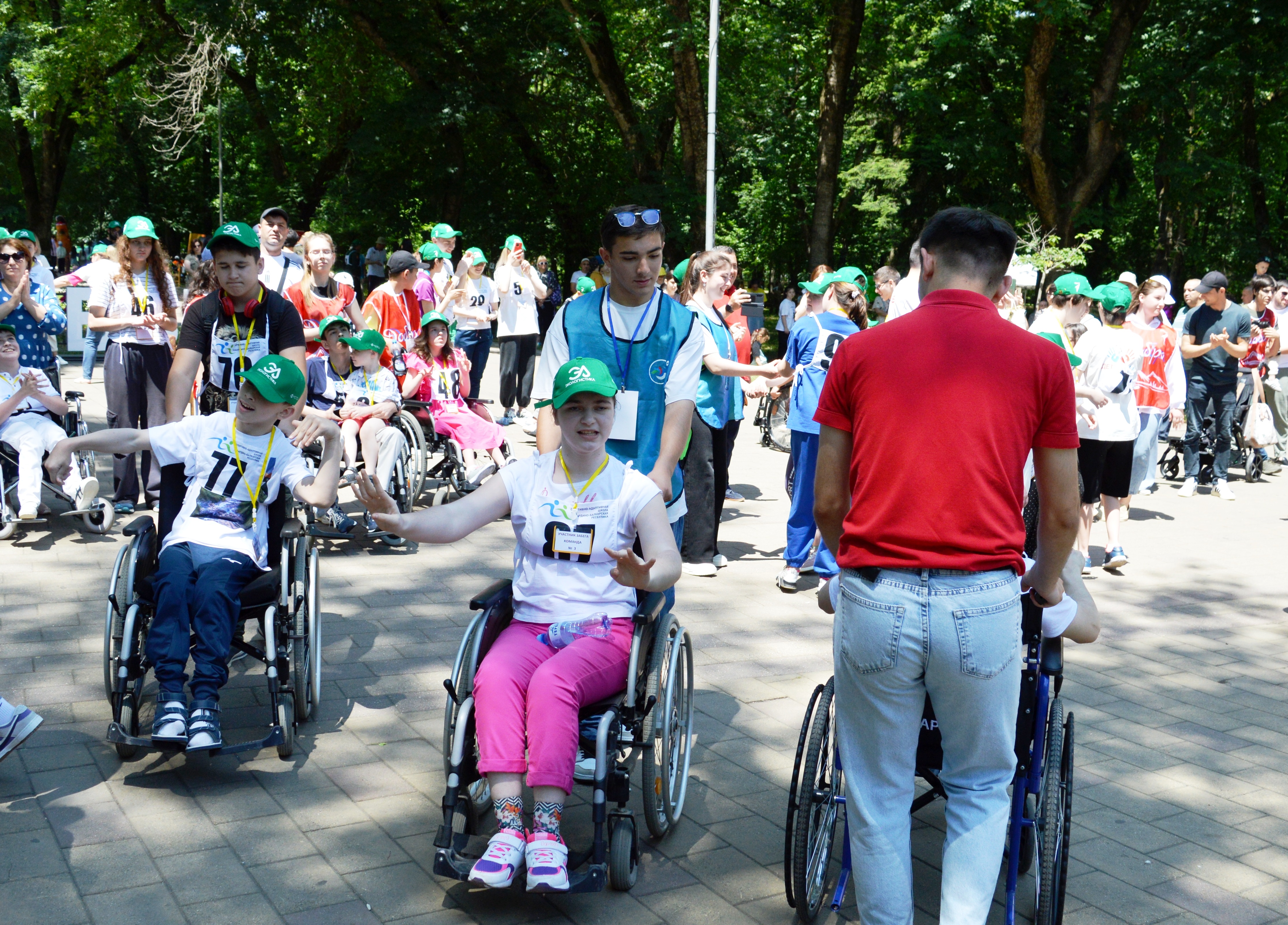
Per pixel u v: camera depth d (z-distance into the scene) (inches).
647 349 167.0
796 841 130.8
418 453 331.3
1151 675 235.0
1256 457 493.0
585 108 1178.0
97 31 1123.3
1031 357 110.0
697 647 238.4
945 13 920.9
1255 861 155.4
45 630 229.9
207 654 168.2
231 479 181.5
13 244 322.3
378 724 191.2
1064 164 993.5
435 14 1075.9
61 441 178.5
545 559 152.1
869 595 110.3
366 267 1152.2
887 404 110.7
